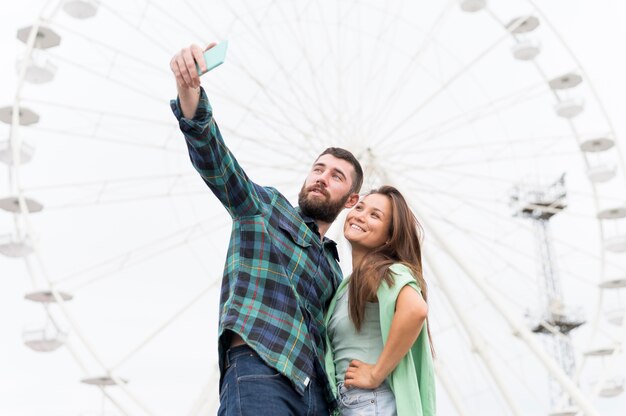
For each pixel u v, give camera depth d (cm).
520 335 1602
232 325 456
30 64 1778
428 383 502
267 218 495
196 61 444
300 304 485
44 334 1739
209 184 476
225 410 455
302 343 470
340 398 498
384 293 498
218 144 466
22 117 1806
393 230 544
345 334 514
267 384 450
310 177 562
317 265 514
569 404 1864
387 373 486
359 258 560
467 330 1659
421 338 511
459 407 1739
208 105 462
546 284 2872
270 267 480
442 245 1648
